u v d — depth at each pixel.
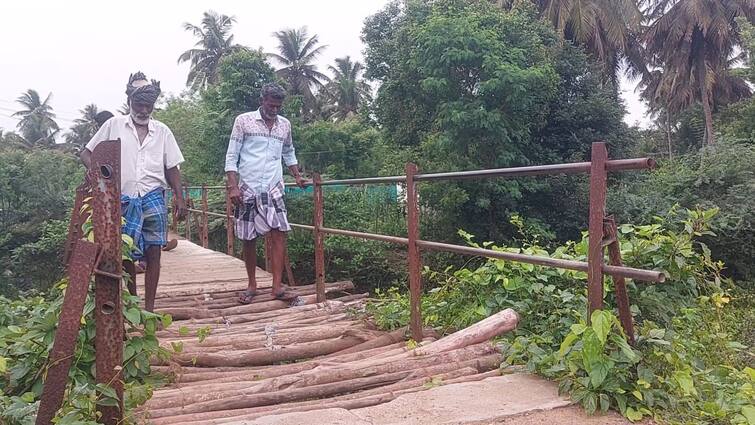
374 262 14.57
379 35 18.73
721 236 11.33
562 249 4.43
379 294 5.75
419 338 4.07
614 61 24.59
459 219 14.80
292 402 2.96
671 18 25.52
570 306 3.76
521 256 3.13
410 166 4.03
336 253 14.96
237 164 5.32
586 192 14.98
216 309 5.36
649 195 13.58
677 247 3.85
